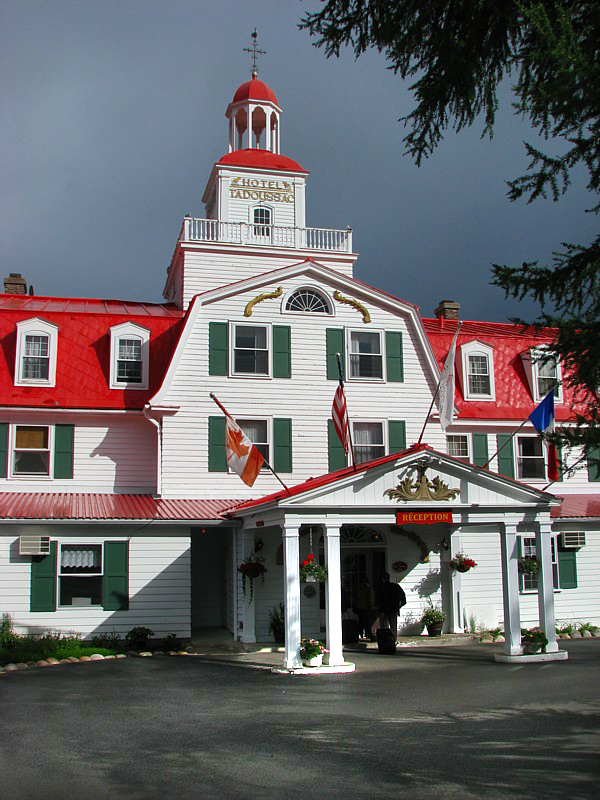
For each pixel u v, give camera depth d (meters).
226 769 8.77
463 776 8.30
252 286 26.19
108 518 22.09
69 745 10.06
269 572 23.39
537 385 29.84
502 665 17.33
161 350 27.00
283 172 32.22
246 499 24.95
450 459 18.23
